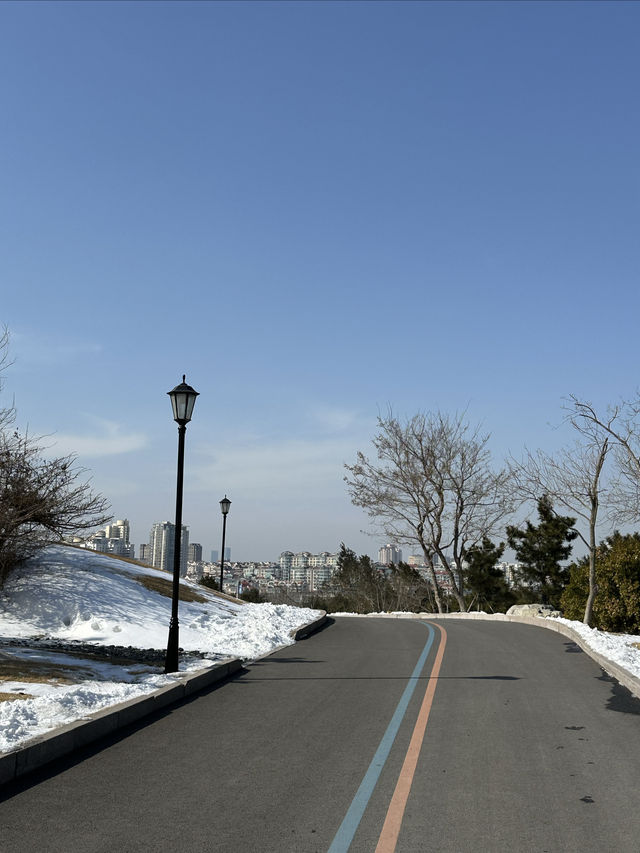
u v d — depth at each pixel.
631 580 29.50
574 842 5.70
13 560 21.48
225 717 10.33
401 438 52.91
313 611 32.22
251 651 18.03
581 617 31.83
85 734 8.66
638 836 5.84
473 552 57.50
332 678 13.99
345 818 6.20
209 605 26.38
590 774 7.60
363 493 53.47
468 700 11.77
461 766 7.86
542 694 12.40
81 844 5.57
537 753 8.44
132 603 22.39
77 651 15.95
